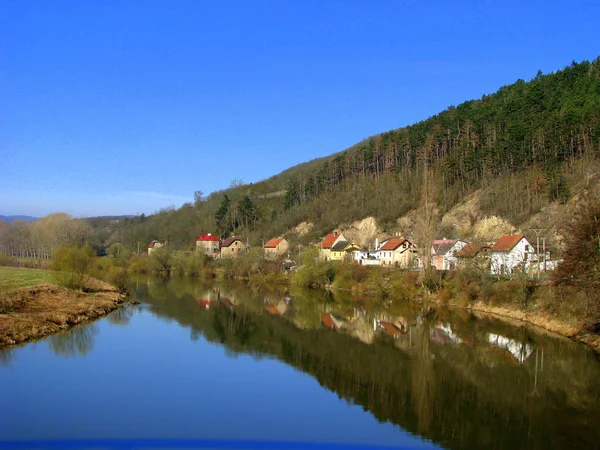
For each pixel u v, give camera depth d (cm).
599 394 2816
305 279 8706
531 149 9712
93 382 2983
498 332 4603
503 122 11344
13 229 15075
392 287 7288
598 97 10375
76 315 4859
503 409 2603
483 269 6225
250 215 15738
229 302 6906
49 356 3547
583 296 3847
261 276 9606
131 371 3253
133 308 6003
